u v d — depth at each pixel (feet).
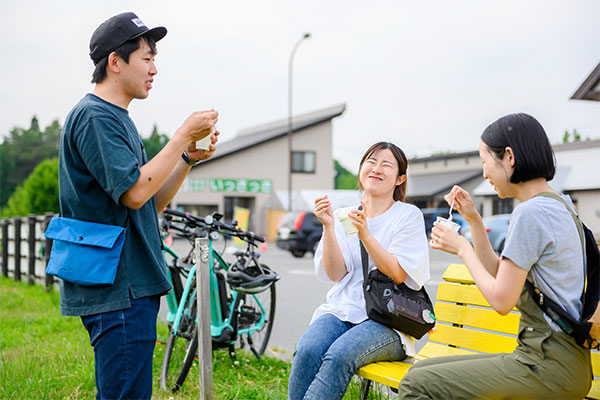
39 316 19.75
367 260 8.87
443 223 7.17
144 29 7.10
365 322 8.48
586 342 6.16
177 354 12.54
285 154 95.86
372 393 10.18
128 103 7.24
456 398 6.63
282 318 21.07
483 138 6.93
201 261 10.27
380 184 9.37
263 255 55.26
